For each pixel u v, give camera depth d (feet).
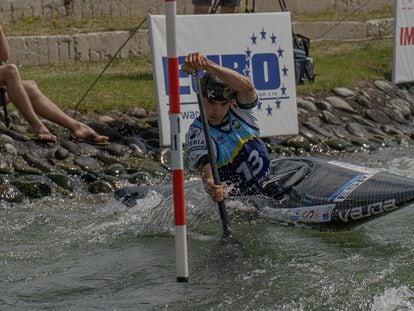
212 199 72.49
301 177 77.00
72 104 109.81
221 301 60.80
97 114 108.27
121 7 156.56
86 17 153.69
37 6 149.79
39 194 90.68
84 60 140.87
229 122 74.02
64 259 71.56
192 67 70.64
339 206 73.10
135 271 67.97
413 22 135.44
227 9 126.41
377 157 111.45
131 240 76.13
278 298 60.95
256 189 76.64
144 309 59.93
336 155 111.86
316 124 117.60
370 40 163.73
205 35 102.27
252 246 71.67
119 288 64.44
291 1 169.89
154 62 99.60
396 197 71.05
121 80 124.98
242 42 104.53
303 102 120.98
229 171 74.84
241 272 66.39
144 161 100.63
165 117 100.32
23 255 72.69
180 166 61.98
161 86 100.01
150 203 82.28
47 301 62.13
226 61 103.60
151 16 99.50
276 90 106.83
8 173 93.66
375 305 59.36
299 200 75.56
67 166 97.04
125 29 146.20
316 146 113.09
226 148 73.92
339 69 139.44
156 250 73.10
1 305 61.36
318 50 153.58
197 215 77.46
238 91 72.54
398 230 76.38
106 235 77.66
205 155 72.74
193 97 100.01
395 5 133.39
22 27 144.56
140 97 115.24
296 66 125.59
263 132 106.32
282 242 72.59
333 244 72.49
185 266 64.34
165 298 61.82
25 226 81.10
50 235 78.28
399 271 65.62
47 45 137.90
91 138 100.83
